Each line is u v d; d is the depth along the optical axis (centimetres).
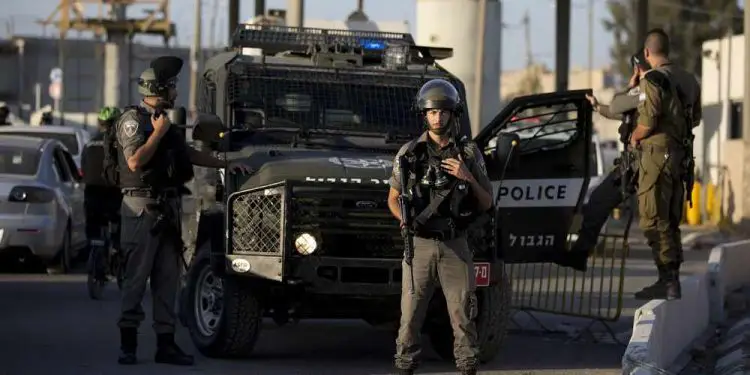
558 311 2334
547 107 2156
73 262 3525
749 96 4534
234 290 1861
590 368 1939
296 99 2073
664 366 1928
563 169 2170
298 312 1875
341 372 1836
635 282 3206
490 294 1906
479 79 5269
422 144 1503
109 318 2353
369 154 1981
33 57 12319
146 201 1814
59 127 3994
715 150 7162
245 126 2042
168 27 10925
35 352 1945
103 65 11369
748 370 1902
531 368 1928
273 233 1792
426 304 1516
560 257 2198
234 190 1847
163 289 1847
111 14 10931
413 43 2362
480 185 1516
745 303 2686
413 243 1498
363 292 1794
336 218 1794
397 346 1531
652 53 2038
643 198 2023
